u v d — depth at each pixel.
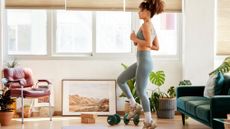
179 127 5.75
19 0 6.79
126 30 7.15
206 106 4.83
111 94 6.93
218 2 6.98
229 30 6.99
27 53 7.05
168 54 7.18
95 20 7.09
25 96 5.95
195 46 6.82
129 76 5.36
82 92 6.92
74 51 7.12
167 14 7.15
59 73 7.00
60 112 6.97
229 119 3.95
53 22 7.03
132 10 6.87
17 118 6.58
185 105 5.56
